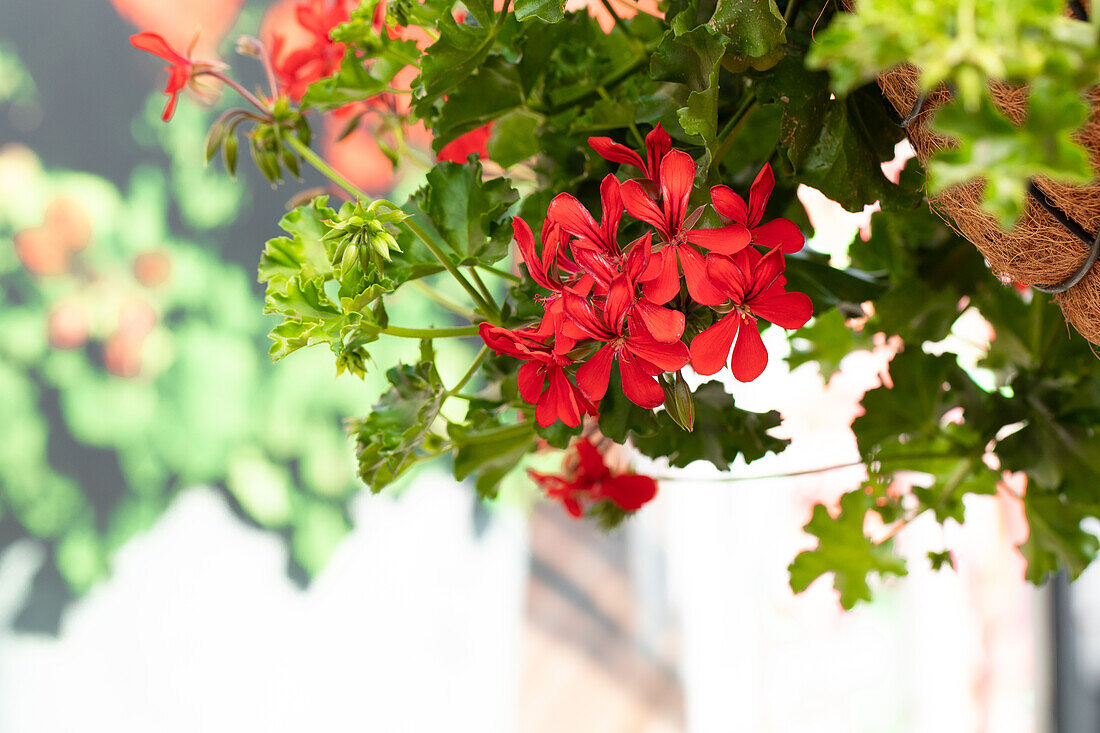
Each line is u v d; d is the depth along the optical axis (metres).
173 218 1.96
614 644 2.22
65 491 1.91
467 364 2.07
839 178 0.82
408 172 1.99
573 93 0.88
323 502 2.07
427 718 2.11
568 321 0.76
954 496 0.95
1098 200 0.74
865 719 2.26
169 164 1.95
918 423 0.94
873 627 2.28
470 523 2.15
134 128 1.93
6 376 1.87
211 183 1.98
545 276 0.77
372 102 0.98
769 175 0.76
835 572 0.95
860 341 1.00
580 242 0.76
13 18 1.84
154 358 1.96
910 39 0.62
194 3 1.90
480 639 2.15
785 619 2.25
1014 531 2.21
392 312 2.02
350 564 2.08
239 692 2.00
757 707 2.24
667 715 2.23
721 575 2.23
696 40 0.78
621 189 0.76
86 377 1.92
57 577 1.91
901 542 2.19
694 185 0.78
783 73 0.81
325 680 2.05
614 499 0.97
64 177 1.89
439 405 0.85
